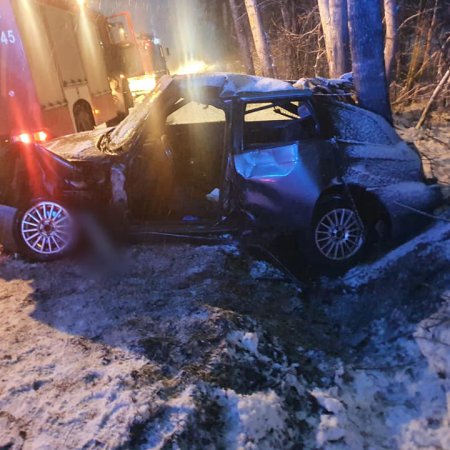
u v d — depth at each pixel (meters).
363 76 5.45
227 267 4.11
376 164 4.26
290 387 2.92
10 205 4.43
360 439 2.67
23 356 3.11
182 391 2.71
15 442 2.43
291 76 14.73
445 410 2.78
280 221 4.12
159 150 4.84
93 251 4.48
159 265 4.14
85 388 2.78
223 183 4.18
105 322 3.44
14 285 4.08
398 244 4.43
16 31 7.27
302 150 4.09
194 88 4.34
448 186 5.30
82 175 4.28
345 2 8.92
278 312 3.77
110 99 12.09
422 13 9.82
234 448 2.45
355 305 3.91
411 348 3.26
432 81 9.66
